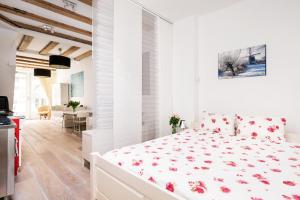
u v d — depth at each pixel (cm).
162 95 363
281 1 267
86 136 287
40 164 303
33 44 514
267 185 117
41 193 213
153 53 352
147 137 336
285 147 205
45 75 740
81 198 204
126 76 288
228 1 305
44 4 295
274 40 273
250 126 254
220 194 106
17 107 927
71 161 317
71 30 397
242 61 302
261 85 284
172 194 107
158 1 303
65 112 565
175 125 348
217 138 246
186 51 366
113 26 274
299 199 101
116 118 274
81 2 290
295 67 256
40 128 648
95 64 259
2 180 195
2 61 372
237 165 151
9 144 199
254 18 291
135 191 131
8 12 315
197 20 357
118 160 164
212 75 339
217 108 333
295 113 255
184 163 154
